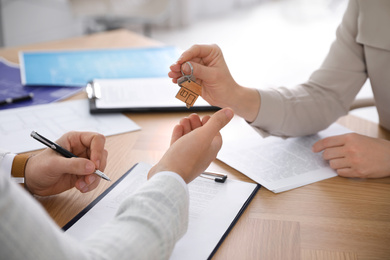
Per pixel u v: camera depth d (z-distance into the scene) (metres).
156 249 0.53
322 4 5.16
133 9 3.04
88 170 0.77
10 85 1.35
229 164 0.91
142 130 1.08
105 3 3.04
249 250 0.67
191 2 4.53
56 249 0.44
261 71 3.46
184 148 0.64
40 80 1.37
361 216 0.76
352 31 1.08
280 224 0.73
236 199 0.79
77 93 1.30
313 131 1.05
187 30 4.45
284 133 1.02
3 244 0.41
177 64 0.86
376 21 1.01
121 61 1.51
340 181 0.86
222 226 0.71
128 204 0.57
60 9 3.79
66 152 0.81
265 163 0.92
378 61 1.03
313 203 0.79
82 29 3.97
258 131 1.02
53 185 0.81
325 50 3.96
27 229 0.43
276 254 0.67
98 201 0.78
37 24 3.70
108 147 0.99
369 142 0.90
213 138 0.70
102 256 0.49
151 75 1.38
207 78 0.90
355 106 1.36
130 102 1.18
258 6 5.29
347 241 0.70
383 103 1.07
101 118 1.13
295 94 1.05
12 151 0.96
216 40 4.18
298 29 4.53
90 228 0.71
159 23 4.45
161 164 0.64
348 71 1.08
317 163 0.92
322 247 0.68
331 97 1.07
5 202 0.42
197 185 0.83
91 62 1.50
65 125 1.09
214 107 1.17
